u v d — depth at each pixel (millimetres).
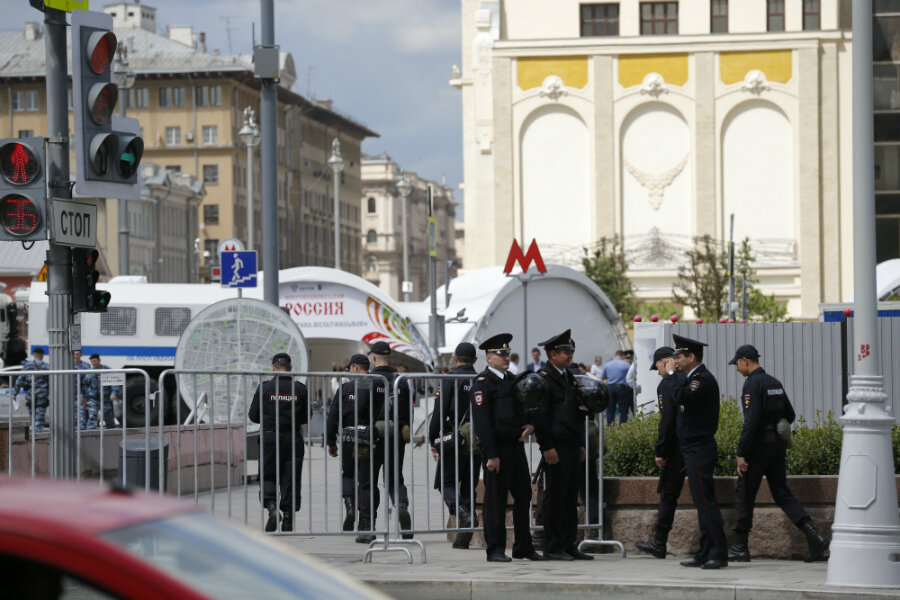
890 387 33562
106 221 146250
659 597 17344
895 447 21703
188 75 176625
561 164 98250
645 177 97500
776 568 19375
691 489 19453
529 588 17594
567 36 99062
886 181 91812
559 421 19953
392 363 70000
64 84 20156
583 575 18281
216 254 177750
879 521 17453
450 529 20453
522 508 19969
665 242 97125
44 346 60906
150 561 6156
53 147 20062
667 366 22344
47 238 19594
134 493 7168
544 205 98375
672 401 20000
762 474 20109
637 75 97625
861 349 17938
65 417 19859
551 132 98250
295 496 21375
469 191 102188
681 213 97438
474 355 23750
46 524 6113
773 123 96688
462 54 104500
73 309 20219
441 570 18875
